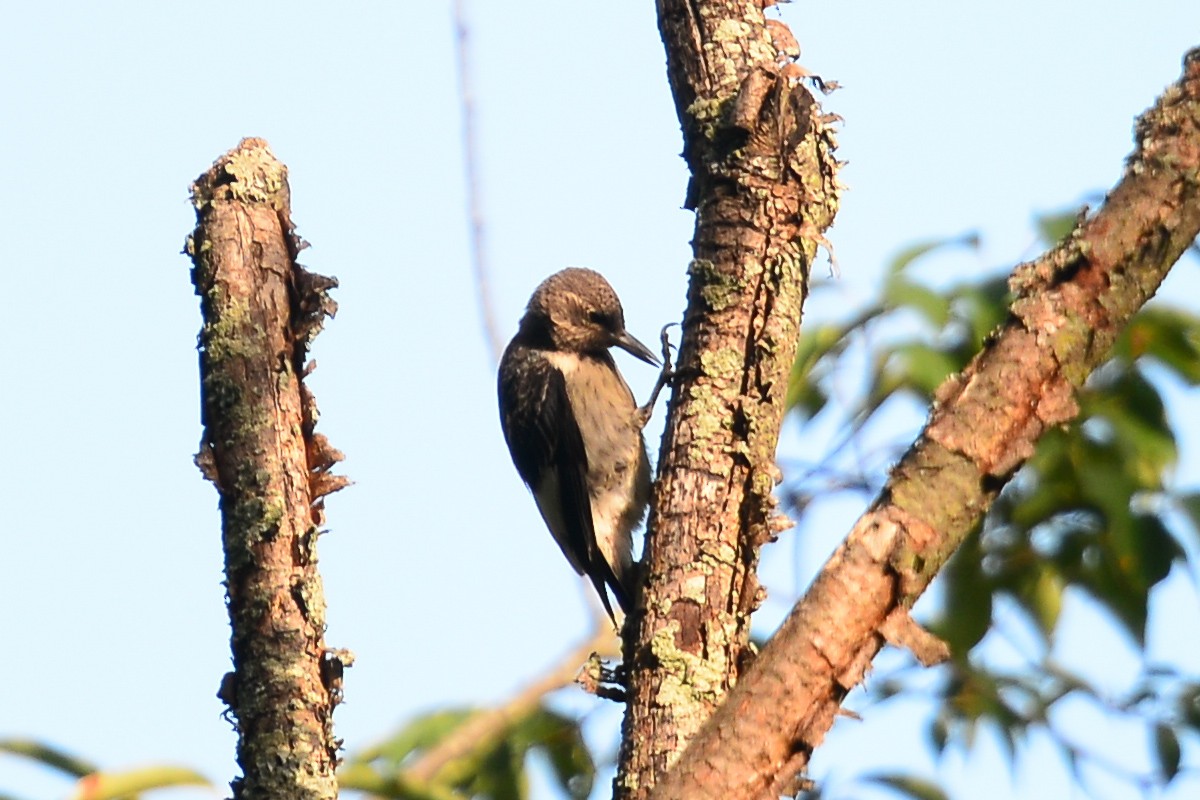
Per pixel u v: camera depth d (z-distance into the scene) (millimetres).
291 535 6105
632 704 6637
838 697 5648
